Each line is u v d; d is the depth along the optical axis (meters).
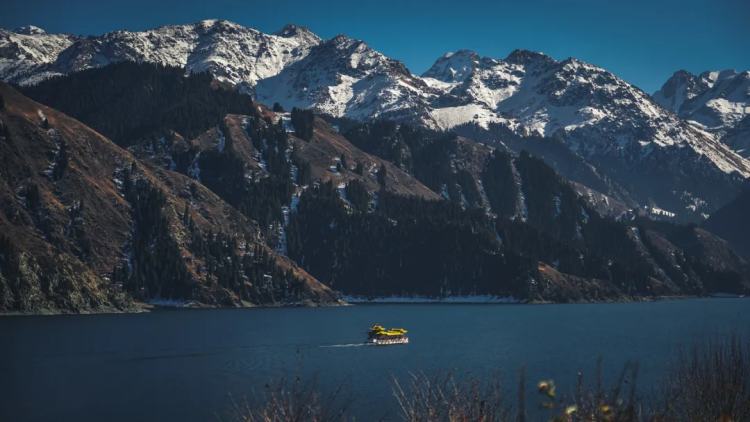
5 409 93.50
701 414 28.28
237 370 124.44
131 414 89.38
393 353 149.00
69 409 93.12
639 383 91.69
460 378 102.62
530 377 107.75
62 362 135.75
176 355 145.62
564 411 19.59
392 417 79.25
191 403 94.94
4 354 146.38
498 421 28.08
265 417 30.23
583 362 129.75
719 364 30.33
